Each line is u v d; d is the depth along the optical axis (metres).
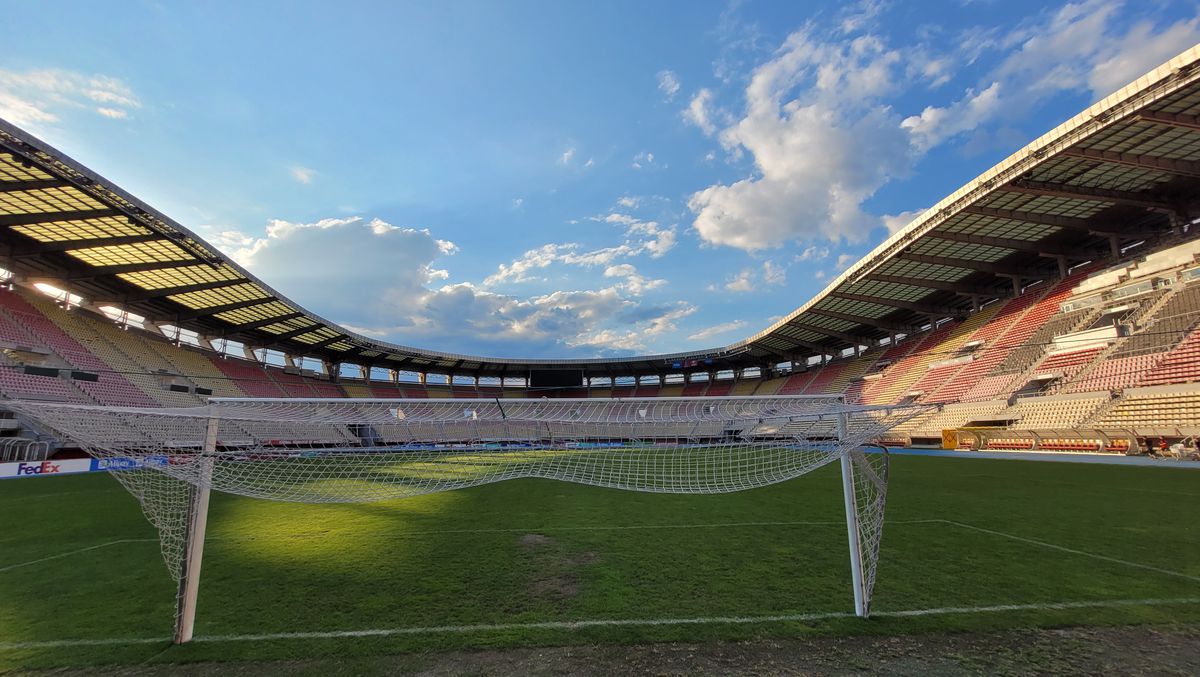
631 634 3.71
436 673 3.15
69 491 12.38
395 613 4.17
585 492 11.55
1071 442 18.56
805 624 3.85
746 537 6.92
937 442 25.02
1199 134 14.22
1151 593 4.41
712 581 4.95
